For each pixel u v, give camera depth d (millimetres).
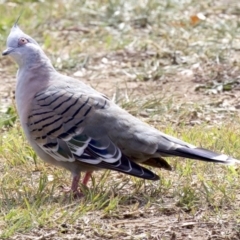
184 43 24172
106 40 24922
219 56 22969
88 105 14297
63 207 13734
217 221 13312
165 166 14250
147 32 25797
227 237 12773
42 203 13914
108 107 14367
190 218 13477
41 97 14555
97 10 27641
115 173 15523
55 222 13148
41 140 14461
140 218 13531
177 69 22469
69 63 23141
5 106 19828
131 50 24219
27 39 15164
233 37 24375
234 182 14852
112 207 13617
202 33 25047
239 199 14164
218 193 14320
